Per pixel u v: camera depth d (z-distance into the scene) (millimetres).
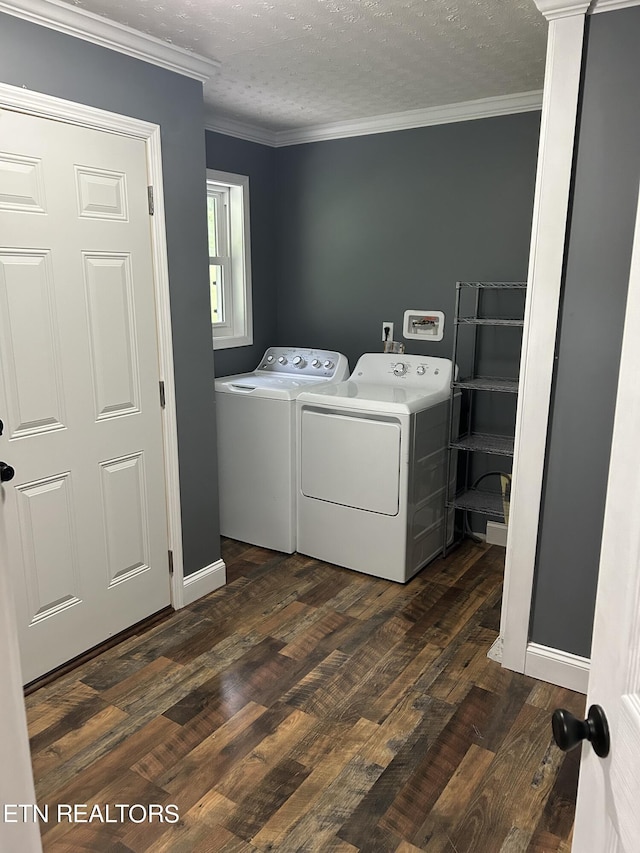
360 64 2605
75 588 2361
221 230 3764
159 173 2443
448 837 1662
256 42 2342
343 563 3205
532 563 2244
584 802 776
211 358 2820
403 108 3275
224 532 3600
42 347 2133
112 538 2479
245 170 3717
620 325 1970
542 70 2684
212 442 2885
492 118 3164
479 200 3281
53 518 2246
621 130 1878
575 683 2242
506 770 1890
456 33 2273
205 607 2824
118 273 2354
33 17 1963
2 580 707
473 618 2738
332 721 2098
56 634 2311
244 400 3324
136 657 2438
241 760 1925
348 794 1800
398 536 2986
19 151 1990
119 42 2207
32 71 1995
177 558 2762
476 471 3547
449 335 3496
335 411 3141
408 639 2578
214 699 2201
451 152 3311
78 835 1665
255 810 1744
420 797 1790
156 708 2152
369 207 3629
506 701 2199
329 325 3926
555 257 2021
